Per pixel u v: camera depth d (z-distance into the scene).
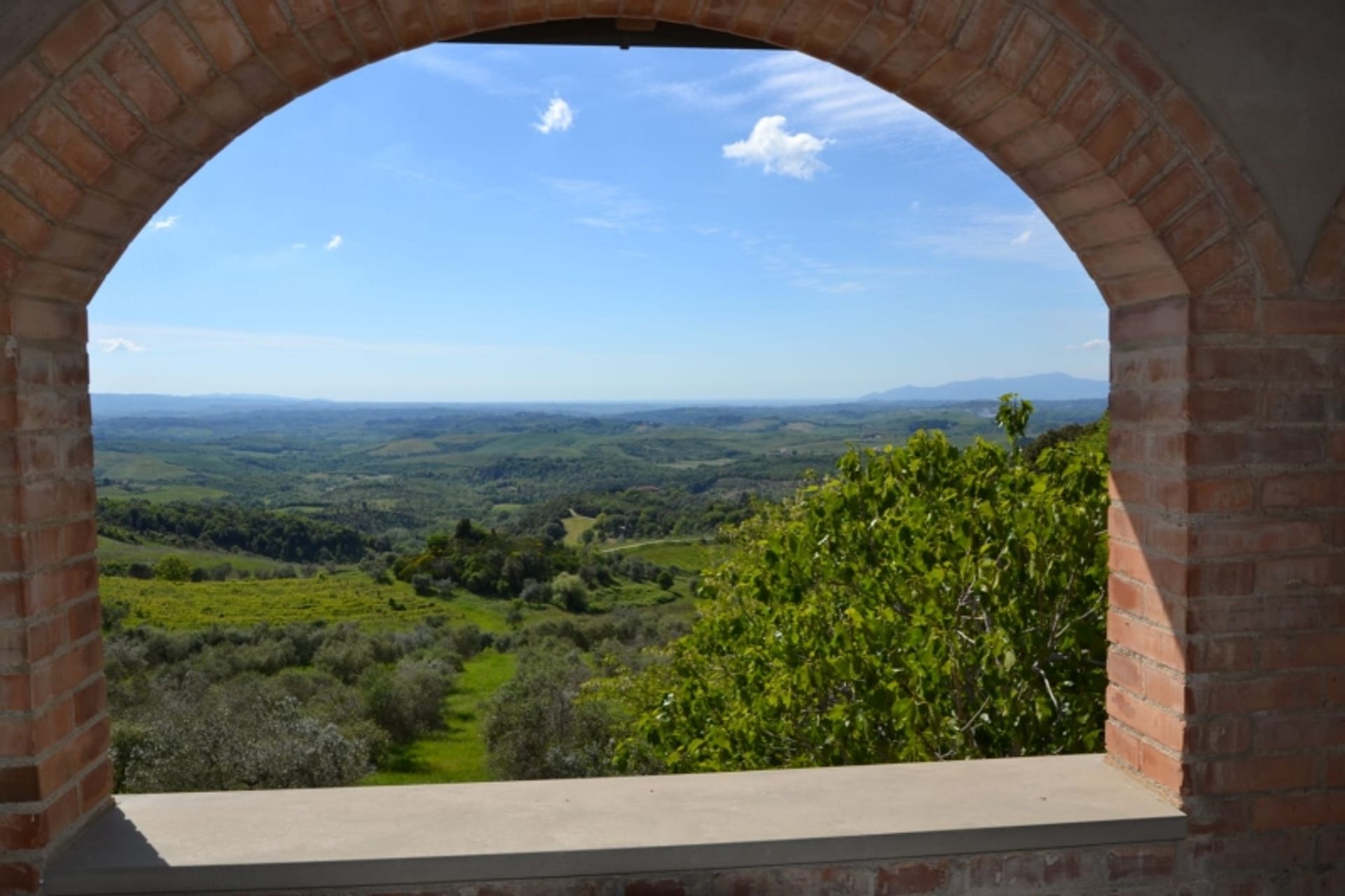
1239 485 2.12
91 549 2.16
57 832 1.99
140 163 1.89
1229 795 2.19
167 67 1.79
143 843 2.06
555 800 2.29
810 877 2.11
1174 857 2.20
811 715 4.73
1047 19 2.01
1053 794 2.31
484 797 2.30
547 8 1.96
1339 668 2.19
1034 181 2.29
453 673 30.08
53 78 1.75
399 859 2.00
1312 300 2.12
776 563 4.94
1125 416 2.36
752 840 2.07
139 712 21.00
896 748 4.23
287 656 29.28
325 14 1.82
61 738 2.01
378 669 27.23
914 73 2.13
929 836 2.11
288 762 19.81
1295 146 2.10
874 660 4.24
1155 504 2.24
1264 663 2.16
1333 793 2.21
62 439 2.02
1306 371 2.13
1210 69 2.07
